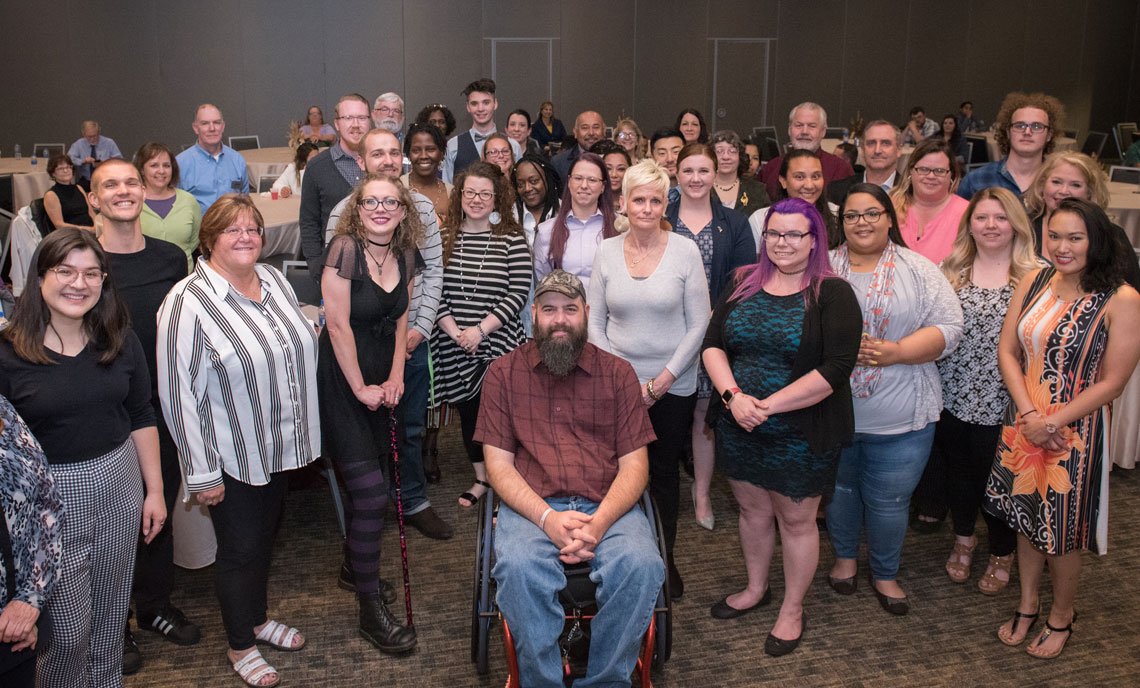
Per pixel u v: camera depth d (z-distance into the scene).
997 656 2.87
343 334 2.67
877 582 3.19
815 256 2.64
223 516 2.62
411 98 14.24
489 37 14.27
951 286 3.07
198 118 5.85
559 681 2.33
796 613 2.91
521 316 3.77
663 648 2.41
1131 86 17.14
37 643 1.90
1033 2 16.20
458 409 3.80
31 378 2.12
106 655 2.42
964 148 11.79
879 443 2.96
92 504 2.22
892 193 3.61
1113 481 4.17
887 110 15.98
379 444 2.84
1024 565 2.90
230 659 2.79
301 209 4.04
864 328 2.87
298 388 2.62
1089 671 2.78
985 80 16.31
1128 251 2.60
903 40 15.77
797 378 2.60
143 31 13.25
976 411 3.13
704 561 3.50
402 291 2.80
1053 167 3.25
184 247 3.75
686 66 15.01
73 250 2.08
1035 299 2.76
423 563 3.46
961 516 3.31
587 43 14.59
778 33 15.20
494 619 3.06
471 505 3.94
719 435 2.85
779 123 15.55
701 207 3.48
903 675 2.77
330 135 12.30
